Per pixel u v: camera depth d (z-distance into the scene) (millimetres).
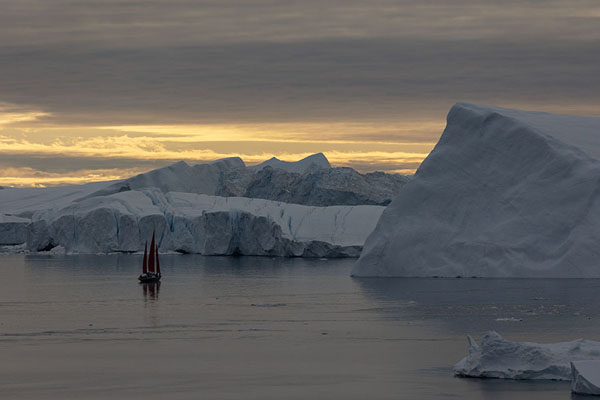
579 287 154875
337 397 69625
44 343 102062
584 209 175500
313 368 83000
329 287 174125
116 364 86125
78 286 189625
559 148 185125
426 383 74500
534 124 193875
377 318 122562
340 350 94062
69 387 74312
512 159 189125
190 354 92312
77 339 105438
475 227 185375
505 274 175875
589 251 170500
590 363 69688
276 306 141750
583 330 107188
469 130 196250
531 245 176750
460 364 78250
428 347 95688
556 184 181250
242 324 118438
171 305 146375
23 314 133875
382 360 87250
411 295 150875
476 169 191625
